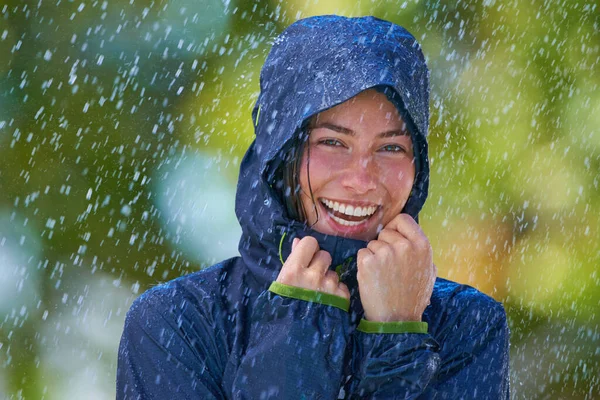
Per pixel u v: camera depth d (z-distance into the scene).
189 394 8.49
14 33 26.27
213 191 25.66
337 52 8.76
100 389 25.56
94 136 25.92
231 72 25.70
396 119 8.76
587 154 25.41
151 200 25.80
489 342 8.98
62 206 25.69
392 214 9.00
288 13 25.59
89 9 26.39
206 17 25.98
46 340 25.55
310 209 8.95
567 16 25.55
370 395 8.36
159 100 25.94
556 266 25.38
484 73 25.38
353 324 9.11
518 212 25.23
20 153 25.80
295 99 8.82
